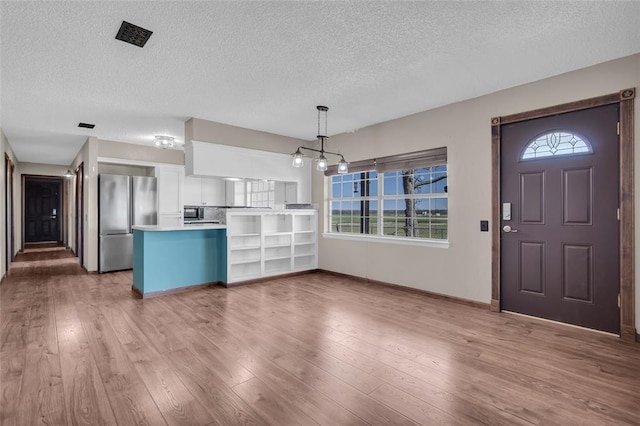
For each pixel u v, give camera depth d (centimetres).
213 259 484
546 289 327
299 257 581
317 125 498
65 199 995
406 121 448
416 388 206
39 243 1062
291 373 225
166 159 671
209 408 185
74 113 431
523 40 252
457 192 394
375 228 516
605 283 293
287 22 226
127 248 607
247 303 392
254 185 691
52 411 182
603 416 178
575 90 305
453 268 398
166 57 276
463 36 246
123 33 239
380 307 376
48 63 285
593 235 299
